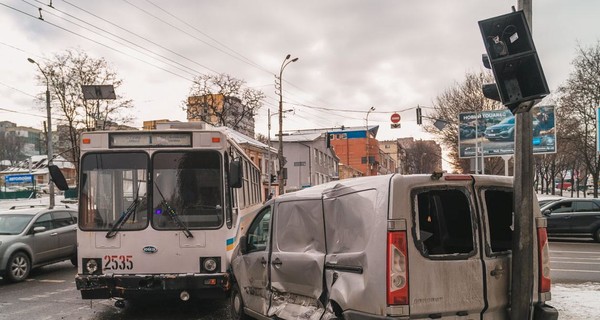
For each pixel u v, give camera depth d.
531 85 5.03
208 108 51.75
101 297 7.46
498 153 38.56
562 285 10.45
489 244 4.55
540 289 4.80
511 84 5.11
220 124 51.47
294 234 5.82
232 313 7.53
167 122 8.77
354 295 4.46
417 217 4.31
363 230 4.50
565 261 14.37
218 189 7.89
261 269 6.43
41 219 12.74
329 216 5.16
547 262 4.89
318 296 5.17
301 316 5.39
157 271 7.59
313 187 5.91
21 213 12.68
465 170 48.34
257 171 15.50
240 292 7.16
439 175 4.44
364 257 4.40
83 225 7.65
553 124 35.59
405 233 4.22
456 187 4.52
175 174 7.86
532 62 5.00
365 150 96.25
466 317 4.38
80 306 8.81
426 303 4.20
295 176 66.81
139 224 7.66
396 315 4.10
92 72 41.69
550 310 4.70
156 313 8.20
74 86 41.34
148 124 43.84
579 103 35.41
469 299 4.38
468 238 4.91
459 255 4.41
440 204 5.17
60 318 7.92
